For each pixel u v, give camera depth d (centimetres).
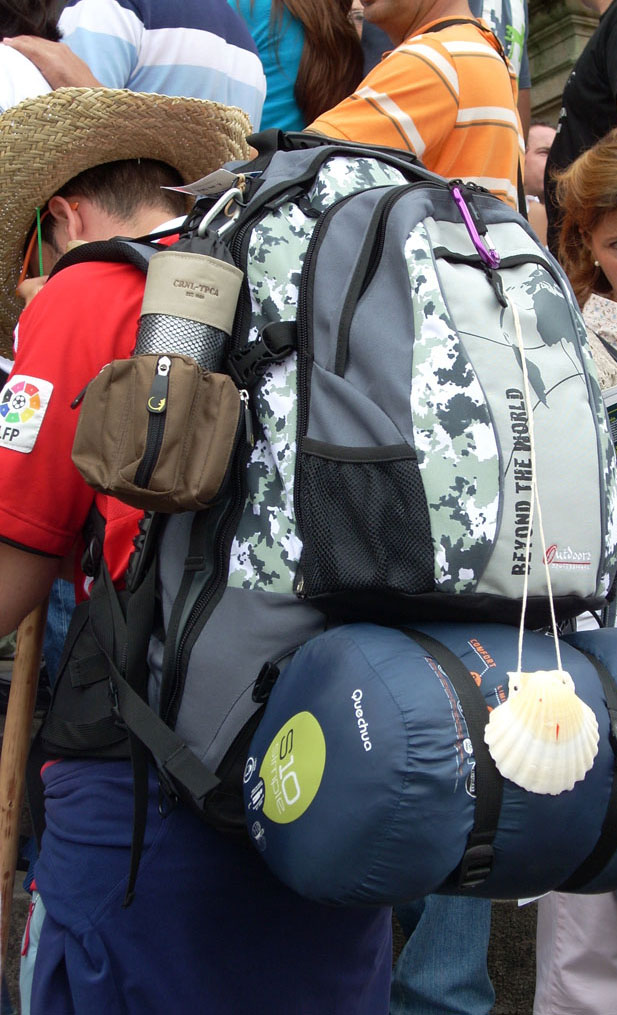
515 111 237
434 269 115
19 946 233
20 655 160
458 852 102
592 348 199
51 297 131
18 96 201
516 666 108
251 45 259
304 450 113
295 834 105
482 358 113
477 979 222
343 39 276
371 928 140
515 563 110
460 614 112
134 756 121
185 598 121
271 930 129
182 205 164
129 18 230
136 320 130
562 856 108
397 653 105
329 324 116
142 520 125
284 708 110
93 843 128
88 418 115
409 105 221
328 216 122
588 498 116
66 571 148
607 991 202
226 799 121
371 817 99
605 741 110
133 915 126
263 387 120
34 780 147
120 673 125
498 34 318
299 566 117
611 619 170
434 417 109
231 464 117
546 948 208
